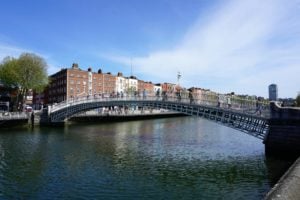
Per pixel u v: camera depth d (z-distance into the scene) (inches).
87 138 1413.6
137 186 645.3
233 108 1124.5
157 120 2979.8
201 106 1242.0
